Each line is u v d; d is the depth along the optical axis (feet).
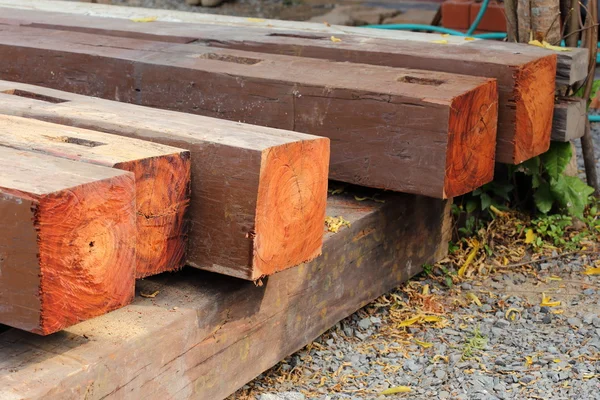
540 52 10.53
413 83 9.91
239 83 10.18
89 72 10.99
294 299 8.98
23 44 11.35
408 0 24.77
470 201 11.50
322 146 8.32
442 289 10.67
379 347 9.60
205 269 8.29
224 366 8.43
